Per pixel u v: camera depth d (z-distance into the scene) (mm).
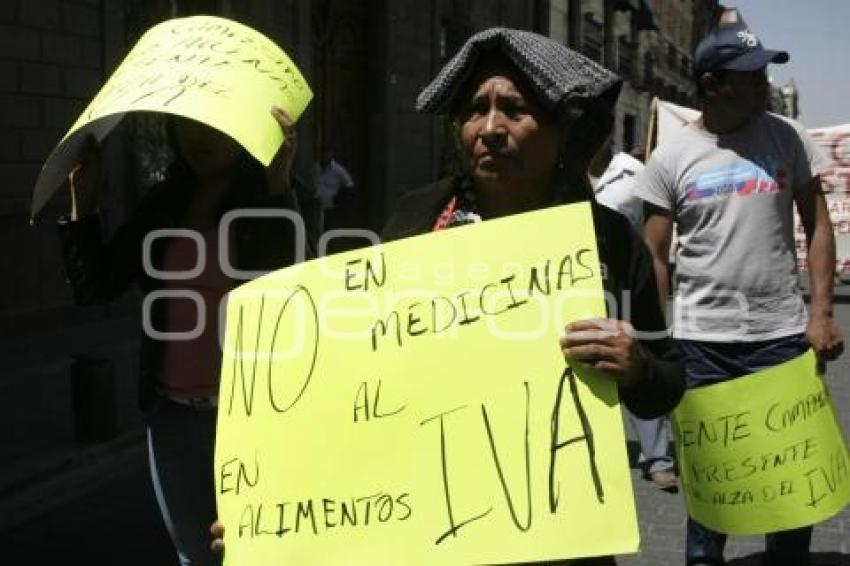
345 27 15727
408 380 1847
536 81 1734
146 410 2570
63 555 4164
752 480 3207
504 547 1742
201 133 2455
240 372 1935
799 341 3416
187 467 2504
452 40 19188
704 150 3426
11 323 8516
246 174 2543
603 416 1743
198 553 2500
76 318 9258
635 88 35344
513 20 22906
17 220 8641
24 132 8805
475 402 1808
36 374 7309
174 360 2510
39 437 5668
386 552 1793
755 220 3377
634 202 4844
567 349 1749
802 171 3412
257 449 1894
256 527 1864
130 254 2607
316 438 1867
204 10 11625
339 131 15750
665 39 40812
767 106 3469
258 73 2131
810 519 3164
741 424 3211
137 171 10242
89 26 9625
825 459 3180
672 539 4285
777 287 3406
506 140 1803
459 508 1778
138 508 4762
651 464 5008
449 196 2004
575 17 27172
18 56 8703
